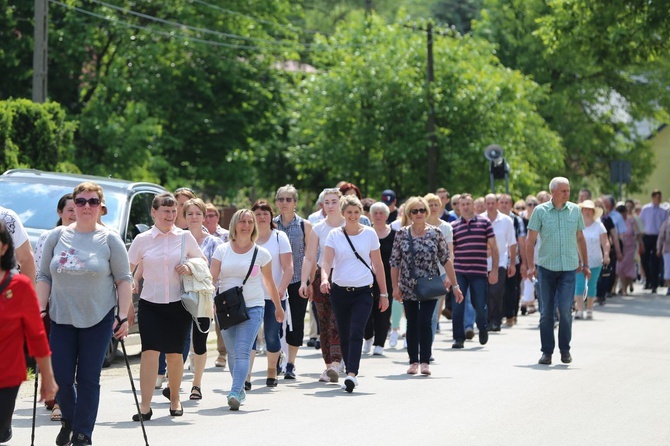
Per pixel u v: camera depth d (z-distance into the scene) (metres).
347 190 38.31
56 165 57.09
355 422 24.84
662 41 75.00
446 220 48.78
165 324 25.52
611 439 22.80
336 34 102.50
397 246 33.25
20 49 88.38
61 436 21.98
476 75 96.25
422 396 28.75
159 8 101.88
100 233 22.00
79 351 21.78
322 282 30.70
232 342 27.86
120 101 95.81
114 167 88.38
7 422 17.73
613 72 125.44
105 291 21.89
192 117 102.50
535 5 123.88
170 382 25.94
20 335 17.77
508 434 23.28
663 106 126.94
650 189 155.25
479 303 41.12
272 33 108.56
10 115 54.41
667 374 32.78
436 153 94.88
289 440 22.67
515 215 51.78
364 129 94.75
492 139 95.31
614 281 70.06
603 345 40.69
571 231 35.28
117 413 26.47
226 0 104.62
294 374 33.06
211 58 102.69
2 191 36.91
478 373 33.31
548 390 29.62
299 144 103.56
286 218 34.41
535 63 123.94
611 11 74.69
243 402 28.12
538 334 46.03
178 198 32.41
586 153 125.19
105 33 97.06
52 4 93.00
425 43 97.69
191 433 23.61
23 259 22.77
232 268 27.84
